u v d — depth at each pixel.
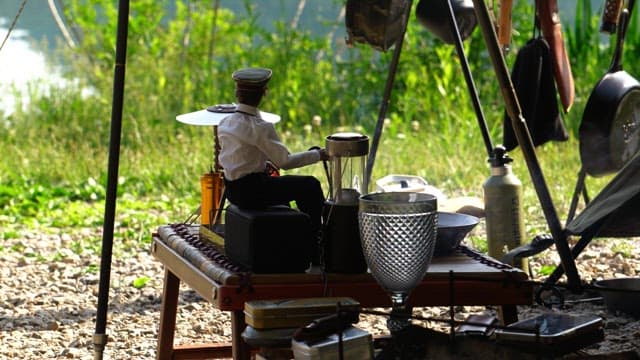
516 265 7.22
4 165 13.24
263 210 5.10
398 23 7.67
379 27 7.57
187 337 7.20
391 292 4.75
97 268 9.09
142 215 10.99
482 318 5.49
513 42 15.40
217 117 5.78
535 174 6.23
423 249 4.68
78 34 17.00
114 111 5.38
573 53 15.64
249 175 5.12
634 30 15.22
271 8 19.61
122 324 7.57
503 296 5.14
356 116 15.66
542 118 7.64
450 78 14.91
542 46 7.46
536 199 10.78
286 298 4.91
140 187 12.52
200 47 16.47
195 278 5.29
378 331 7.06
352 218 4.99
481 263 5.37
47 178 13.05
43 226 10.90
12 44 18.44
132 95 15.39
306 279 4.96
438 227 5.41
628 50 15.20
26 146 14.05
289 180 5.20
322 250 5.08
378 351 4.82
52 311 7.94
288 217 4.99
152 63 16.08
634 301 7.06
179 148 13.63
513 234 7.22
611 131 7.32
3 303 8.13
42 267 9.25
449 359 4.54
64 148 14.12
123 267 9.17
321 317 4.62
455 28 7.68
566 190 11.08
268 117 5.60
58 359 6.82
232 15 17.11
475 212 7.67
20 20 19.56
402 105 15.45
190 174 12.70
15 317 7.78
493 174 7.30
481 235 9.70
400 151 12.95
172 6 19.95
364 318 7.37
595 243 9.37
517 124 6.18
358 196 5.04
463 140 13.16
